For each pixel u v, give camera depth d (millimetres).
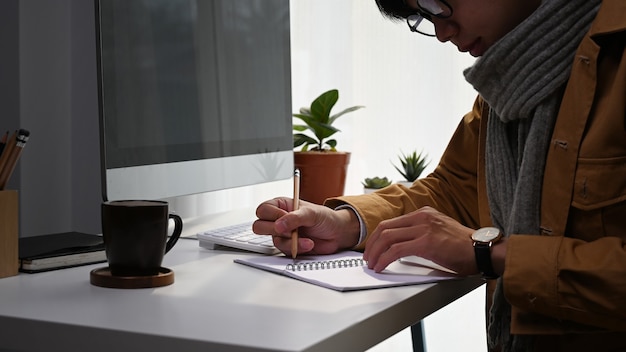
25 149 1716
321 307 863
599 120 1043
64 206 1834
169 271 1011
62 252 1100
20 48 1685
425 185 1438
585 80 1052
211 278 1030
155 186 1361
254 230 1243
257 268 1112
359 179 2344
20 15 1680
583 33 1101
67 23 1813
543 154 1102
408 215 1127
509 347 1111
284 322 788
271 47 1789
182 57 1448
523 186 1106
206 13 1532
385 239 1089
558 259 967
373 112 2322
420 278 1037
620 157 1029
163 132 1386
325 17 2336
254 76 1711
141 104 1323
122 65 1277
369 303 889
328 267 1105
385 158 2324
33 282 991
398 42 2293
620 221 1044
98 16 1212
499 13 1151
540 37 1112
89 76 1816
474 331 2289
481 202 1298
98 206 1828
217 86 1565
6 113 1704
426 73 2281
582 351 1057
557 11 1108
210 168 1531
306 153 1827
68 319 793
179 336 727
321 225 1217
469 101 2256
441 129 2281
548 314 979
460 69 2256
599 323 961
